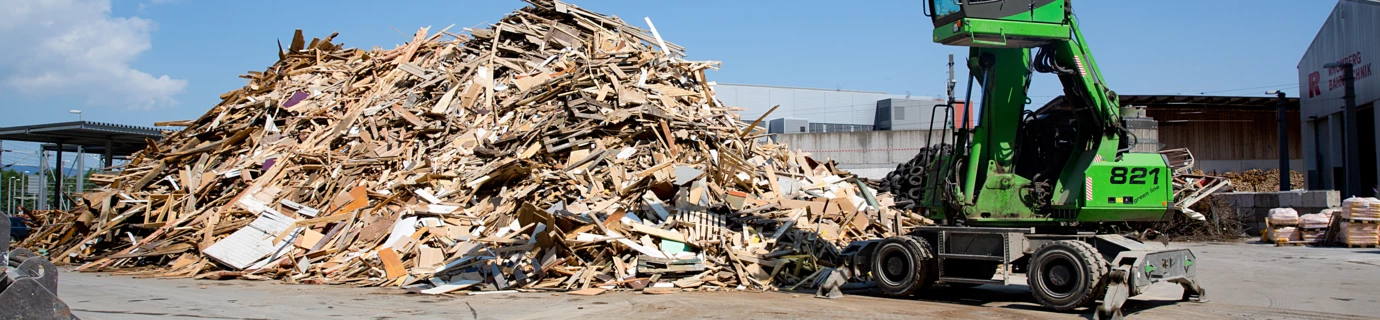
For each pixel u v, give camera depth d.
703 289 12.93
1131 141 11.34
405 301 11.66
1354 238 20.55
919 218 18.11
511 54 22.06
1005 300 11.70
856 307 10.86
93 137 31.97
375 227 15.84
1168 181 11.14
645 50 22.70
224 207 17.62
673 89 20.48
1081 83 11.05
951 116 12.16
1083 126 11.41
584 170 17.05
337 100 21.42
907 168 21.77
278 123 21.36
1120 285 9.80
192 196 18.42
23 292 6.87
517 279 13.02
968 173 11.73
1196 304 11.42
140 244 17.11
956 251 11.41
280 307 10.98
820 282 13.33
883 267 11.91
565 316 10.14
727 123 20.91
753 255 13.91
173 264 16.09
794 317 9.95
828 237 15.66
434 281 13.45
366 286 13.76
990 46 11.27
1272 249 20.78
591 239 13.68
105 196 19.16
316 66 23.84
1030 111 12.05
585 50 21.62
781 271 13.77
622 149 17.97
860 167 41.50
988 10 10.77
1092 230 11.45
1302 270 15.72
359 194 17.03
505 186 16.91
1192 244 22.94
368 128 19.83
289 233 16.12
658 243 14.10
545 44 21.97
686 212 15.09
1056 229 11.51
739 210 15.77
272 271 15.06
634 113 18.58
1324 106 37.19
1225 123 41.88
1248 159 42.00
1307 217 22.02
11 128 30.70
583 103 18.91
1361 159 35.91
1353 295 12.30
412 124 19.59
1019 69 11.76
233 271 15.36
